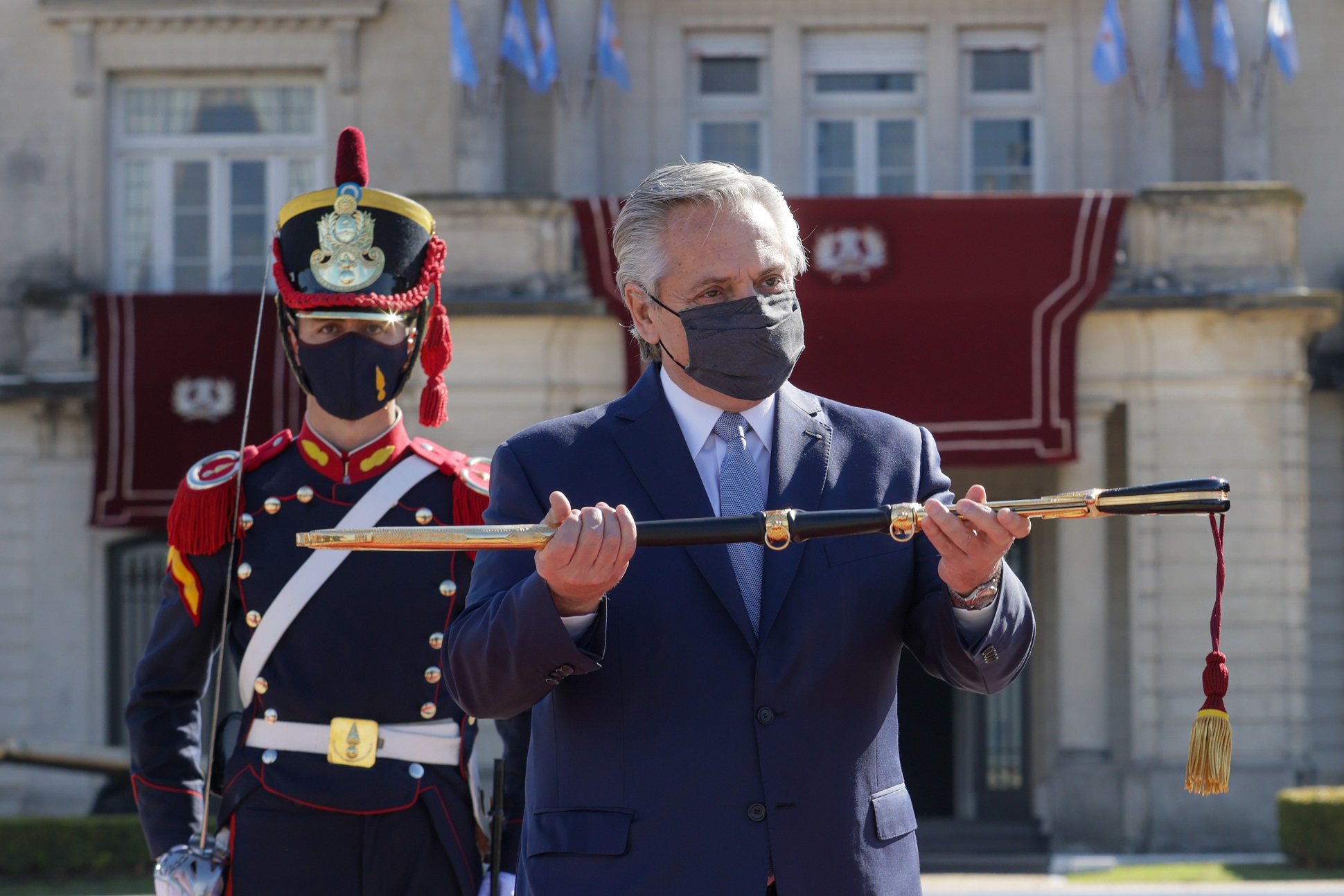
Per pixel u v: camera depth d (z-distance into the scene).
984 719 21.02
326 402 4.78
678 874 3.26
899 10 21.55
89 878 16.92
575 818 3.34
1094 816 18.92
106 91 22.19
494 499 3.60
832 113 21.80
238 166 22.30
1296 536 18.98
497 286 19.30
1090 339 19.27
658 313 3.53
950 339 18.64
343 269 4.76
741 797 3.29
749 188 3.55
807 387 18.58
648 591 3.40
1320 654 21.61
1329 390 21.64
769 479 3.57
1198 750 3.15
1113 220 18.61
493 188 20.41
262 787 4.66
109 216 22.31
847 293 18.62
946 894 14.77
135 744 4.84
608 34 20.41
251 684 4.79
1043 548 20.88
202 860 4.64
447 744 4.77
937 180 21.50
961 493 20.98
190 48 22.00
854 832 3.34
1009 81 21.80
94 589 21.77
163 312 19.83
